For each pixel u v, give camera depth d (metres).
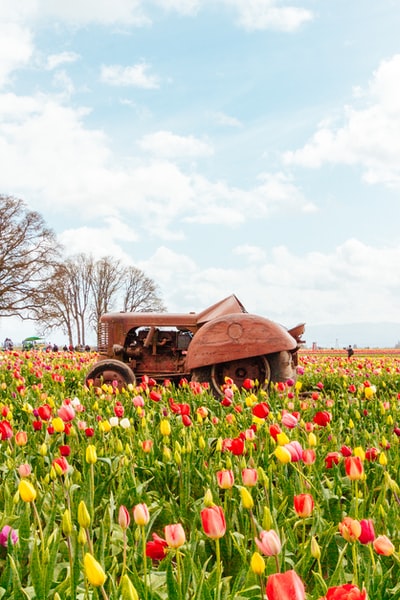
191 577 2.58
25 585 2.69
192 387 7.97
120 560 3.12
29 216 44.84
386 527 3.11
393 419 6.05
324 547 2.87
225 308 10.46
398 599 2.28
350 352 31.11
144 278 61.69
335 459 4.17
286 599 1.44
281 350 9.09
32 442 5.17
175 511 3.72
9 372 12.02
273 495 3.58
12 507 3.35
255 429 5.14
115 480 4.29
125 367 9.85
